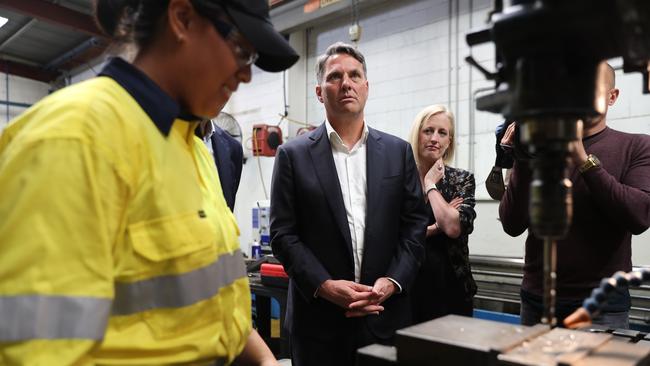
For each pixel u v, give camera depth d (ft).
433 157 6.44
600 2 1.41
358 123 4.94
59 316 1.68
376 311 4.25
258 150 12.32
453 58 9.86
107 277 1.82
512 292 8.51
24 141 1.78
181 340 2.15
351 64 4.82
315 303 4.44
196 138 2.98
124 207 1.97
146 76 2.22
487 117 9.29
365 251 4.53
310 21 11.95
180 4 2.06
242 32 2.11
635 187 4.04
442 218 5.70
